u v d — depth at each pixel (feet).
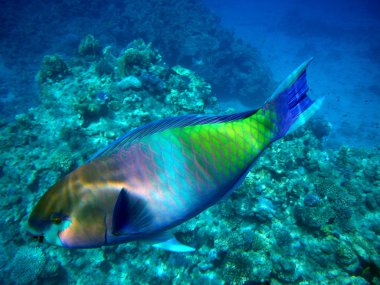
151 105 29.04
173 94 29.76
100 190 4.00
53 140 26.53
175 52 64.49
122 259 21.50
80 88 31.76
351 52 119.96
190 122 4.65
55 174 23.67
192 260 20.13
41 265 20.57
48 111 29.81
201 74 62.03
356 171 26.78
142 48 38.11
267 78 66.59
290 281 17.03
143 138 4.39
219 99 64.75
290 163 23.38
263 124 4.97
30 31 75.15
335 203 20.83
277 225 20.13
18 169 24.73
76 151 24.93
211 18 74.08
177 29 67.51
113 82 31.22
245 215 20.42
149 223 4.19
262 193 21.25
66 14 81.56
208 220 21.03
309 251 18.66
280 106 4.99
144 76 29.86
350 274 17.26
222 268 18.72
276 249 18.72
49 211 3.81
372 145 64.28
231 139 4.76
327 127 41.55
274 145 24.39
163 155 4.35
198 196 4.54
